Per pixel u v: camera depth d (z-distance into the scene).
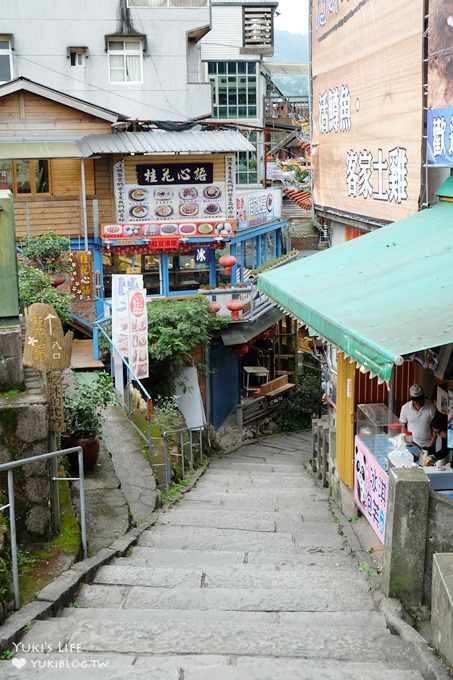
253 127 23.25
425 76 10.12
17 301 7.48
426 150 10.19
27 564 6.74
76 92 29.22
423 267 8.64
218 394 20.86
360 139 13.08
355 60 13.18
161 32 29.30
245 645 5.23
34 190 21.39
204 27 29.39
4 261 7.39
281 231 27.52
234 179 22.06
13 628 5.34
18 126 21.22
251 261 24.67
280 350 24.42
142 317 14.66
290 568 7.61
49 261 19.20
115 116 21.53
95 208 20.67
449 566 5.30
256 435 21.30
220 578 6.96
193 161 21.69
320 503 11.38
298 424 22.00
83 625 5.52
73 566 6.82
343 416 10.69
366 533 8.98
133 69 29.41
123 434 13.37
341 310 7.98
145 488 10.98
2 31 28.64
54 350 7.23
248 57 32.97
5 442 7.03
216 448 19.28
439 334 6.41
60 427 7.32
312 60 16.50
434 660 4.92
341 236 15.72
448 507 6.06
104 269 21.75
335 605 6.23
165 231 20.91
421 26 10.15
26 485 7.10
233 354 21.48
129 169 21.39
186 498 11.77
